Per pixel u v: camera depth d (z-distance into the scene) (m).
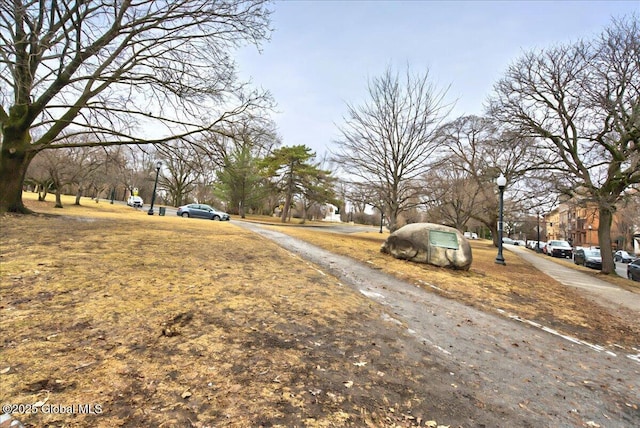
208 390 2.72
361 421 2.55
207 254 8.55
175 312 4.36
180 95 13.26
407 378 3.39
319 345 3.93
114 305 4.34
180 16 12.29
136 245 8.65
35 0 10.72
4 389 2.41
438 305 6.61
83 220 13.89
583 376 3.99
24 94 11.82
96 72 12.52
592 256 22.77
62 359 2.93
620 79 13.37
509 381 3.62
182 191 56.75
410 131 18.97
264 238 14.15
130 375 2.80
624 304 8.89
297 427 2.38
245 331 4.04
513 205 27.83
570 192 15.72
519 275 11.91
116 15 11.51
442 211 29.14
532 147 16.42
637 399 3.52
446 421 2.70
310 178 42.84
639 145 13.60
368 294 6.78
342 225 58.31
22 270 5.36
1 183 12.84
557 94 15.17
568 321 6.50
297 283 6.71
